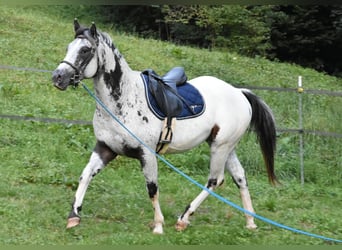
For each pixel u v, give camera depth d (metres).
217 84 8.70
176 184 10.42
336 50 25.86
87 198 9.27
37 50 16.81
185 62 18.67
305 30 25.33
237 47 22.75
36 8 25.91
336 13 24.16
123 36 21.62
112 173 10.63
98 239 7.72
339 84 20.22
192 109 8.20
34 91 13.77
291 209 9.96
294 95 15.36
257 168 11.83
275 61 22.72
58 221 8.19
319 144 12.80
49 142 11.41
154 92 7.88
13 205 8.48
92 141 11.68
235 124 8.62
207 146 12.33
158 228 8.05
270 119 9.07
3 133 11.41
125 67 7.77
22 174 9.86
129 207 9.07
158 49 19.86
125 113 7.71
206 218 9.02
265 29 22.88
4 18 19.83
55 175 10.01
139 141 7.78
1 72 14.53
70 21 25.55
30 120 11.49
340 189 11.37
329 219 9.31
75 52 7.32
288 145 12.56
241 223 8.94
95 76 7.60
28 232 7.70
